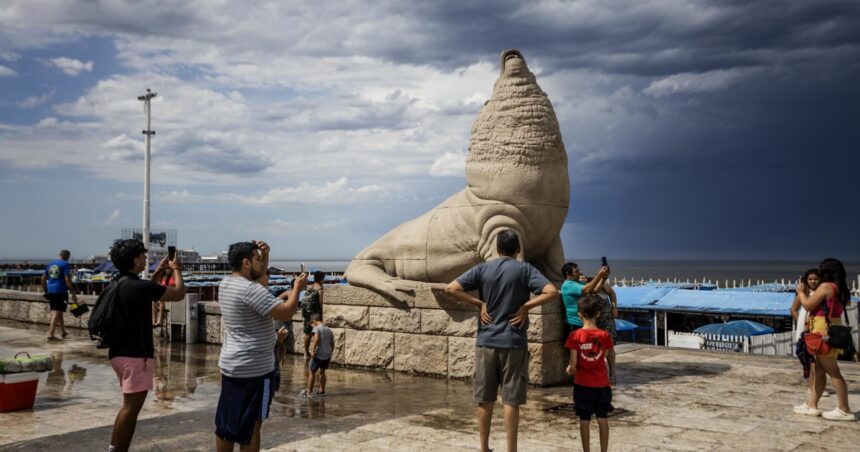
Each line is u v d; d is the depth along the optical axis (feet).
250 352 14.58
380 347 33.35
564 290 27.09
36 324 59.16
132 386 16.48
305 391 26.84
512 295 16.76
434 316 31.42
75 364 35.91
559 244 30.86
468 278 17.24
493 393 16.85
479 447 18.51
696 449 18.31
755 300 89.56
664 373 30.37
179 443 19.43
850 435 19.72
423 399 26.02
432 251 31.40
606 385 16.92
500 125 29.25
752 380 28.63
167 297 16.92
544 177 28.73
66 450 18.80
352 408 24.47
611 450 18.22
